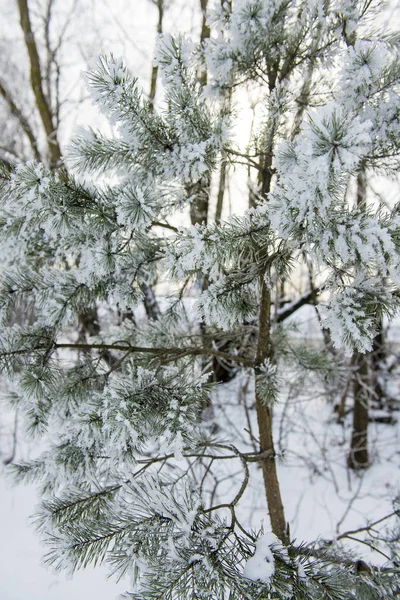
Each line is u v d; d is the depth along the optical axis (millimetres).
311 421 5957
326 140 879
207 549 1102
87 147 1460
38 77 5797
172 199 1690
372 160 1657
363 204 1159
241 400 4879
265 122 1711
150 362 1836
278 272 1510
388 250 1005
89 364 1854
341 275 1285
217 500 3863
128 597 1026
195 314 1506
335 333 1201
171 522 1144
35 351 1693
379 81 1429
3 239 1554
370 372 5598
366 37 1711
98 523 1253
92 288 1717
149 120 1441
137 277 1816
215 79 1814
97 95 1340
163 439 1266
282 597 1020
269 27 1666
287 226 1157
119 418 1249
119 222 1357
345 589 1134
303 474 5039
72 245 1604
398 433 5730
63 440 1597
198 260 1271
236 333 2148
